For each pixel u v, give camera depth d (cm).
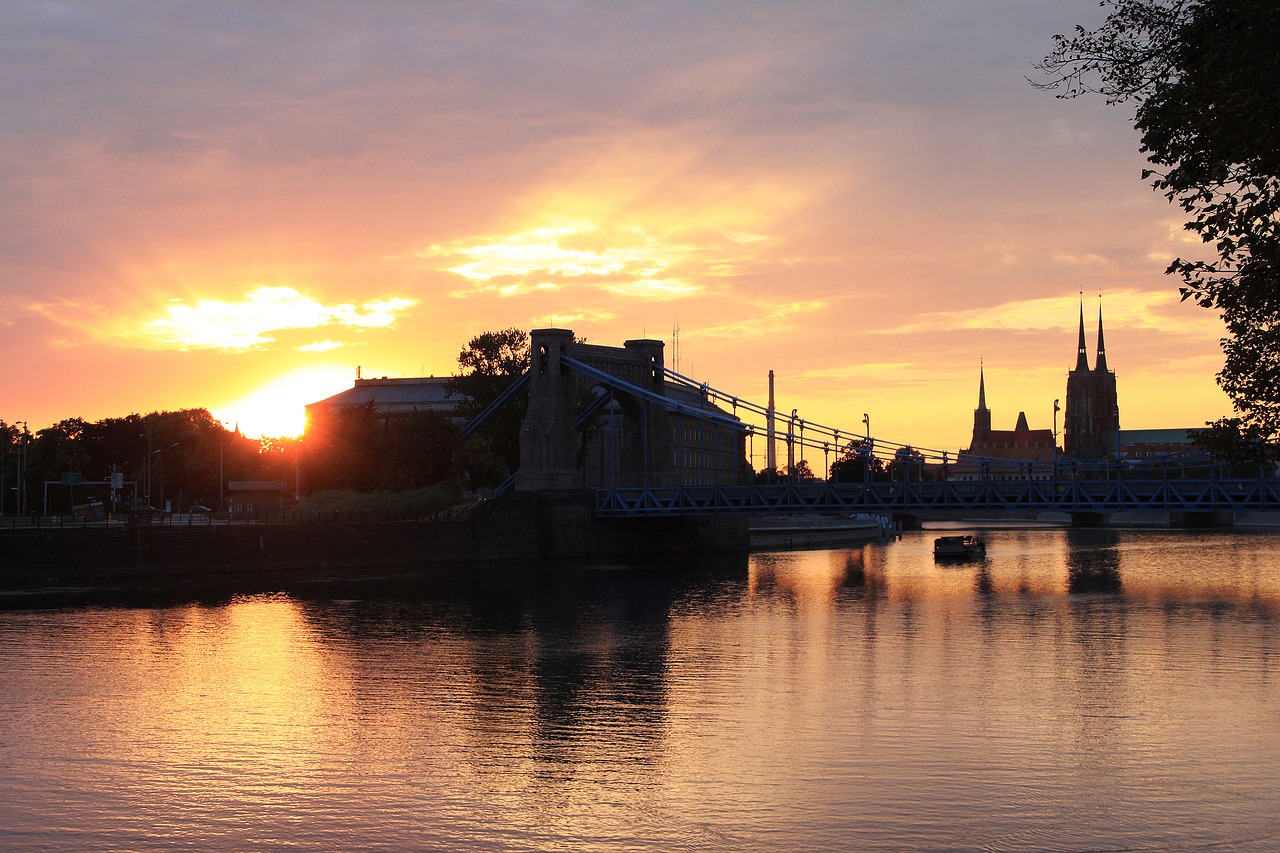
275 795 3475
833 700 4703
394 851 3027
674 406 12650
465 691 4938
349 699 4775
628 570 11175
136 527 9425
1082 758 3794
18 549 8794
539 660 5703
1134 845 3012
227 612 7425
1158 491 10506
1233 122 2886
